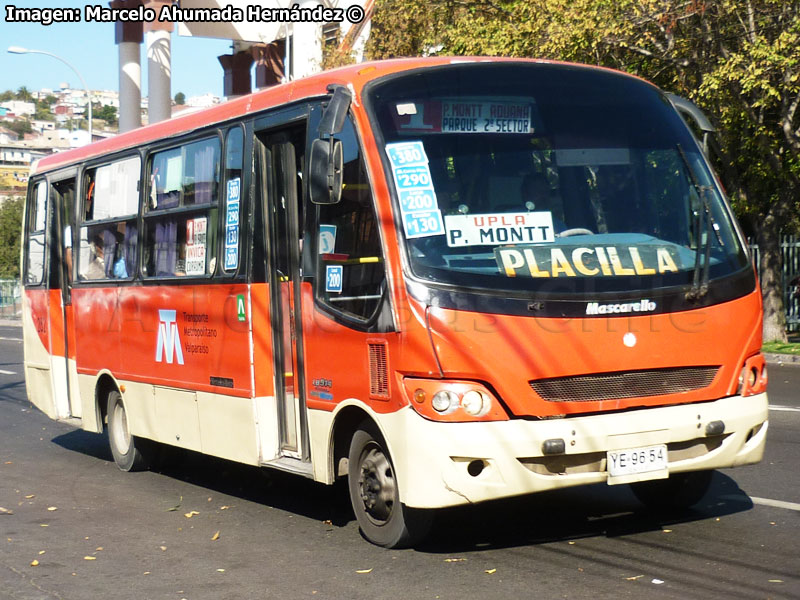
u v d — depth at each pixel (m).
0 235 65.62
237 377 8.87
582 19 19.56
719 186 7.75
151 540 8.10
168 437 10.17
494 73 7.52
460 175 7.09
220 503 9.46
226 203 9.13
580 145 7.43
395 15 25.03
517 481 6.59
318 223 7.78
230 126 9.13
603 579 6.46
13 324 49.03
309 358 7.84
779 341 22.78
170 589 6.73
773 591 6.09
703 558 6.82
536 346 6.64
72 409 12.71
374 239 7.09
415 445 6.68
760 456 7.38
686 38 19.67
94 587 6.85
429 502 6.64
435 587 6.46
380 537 7.37
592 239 7.10
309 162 7.93
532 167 7.25
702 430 7.01
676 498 8.09
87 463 11.95
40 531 8.52
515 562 6.93
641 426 6.82
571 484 6.72
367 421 7.34
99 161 11.84
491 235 6.93
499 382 6.58
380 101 7.32
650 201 7.43
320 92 7.87
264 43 30.34
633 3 19.09
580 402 6.73
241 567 7.18
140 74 31.70
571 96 7.62
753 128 21.08
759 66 18.08
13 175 193.00
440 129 7.24
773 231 22.78
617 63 21.05
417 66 7.48
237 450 8.92
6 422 15.43
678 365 6.99
